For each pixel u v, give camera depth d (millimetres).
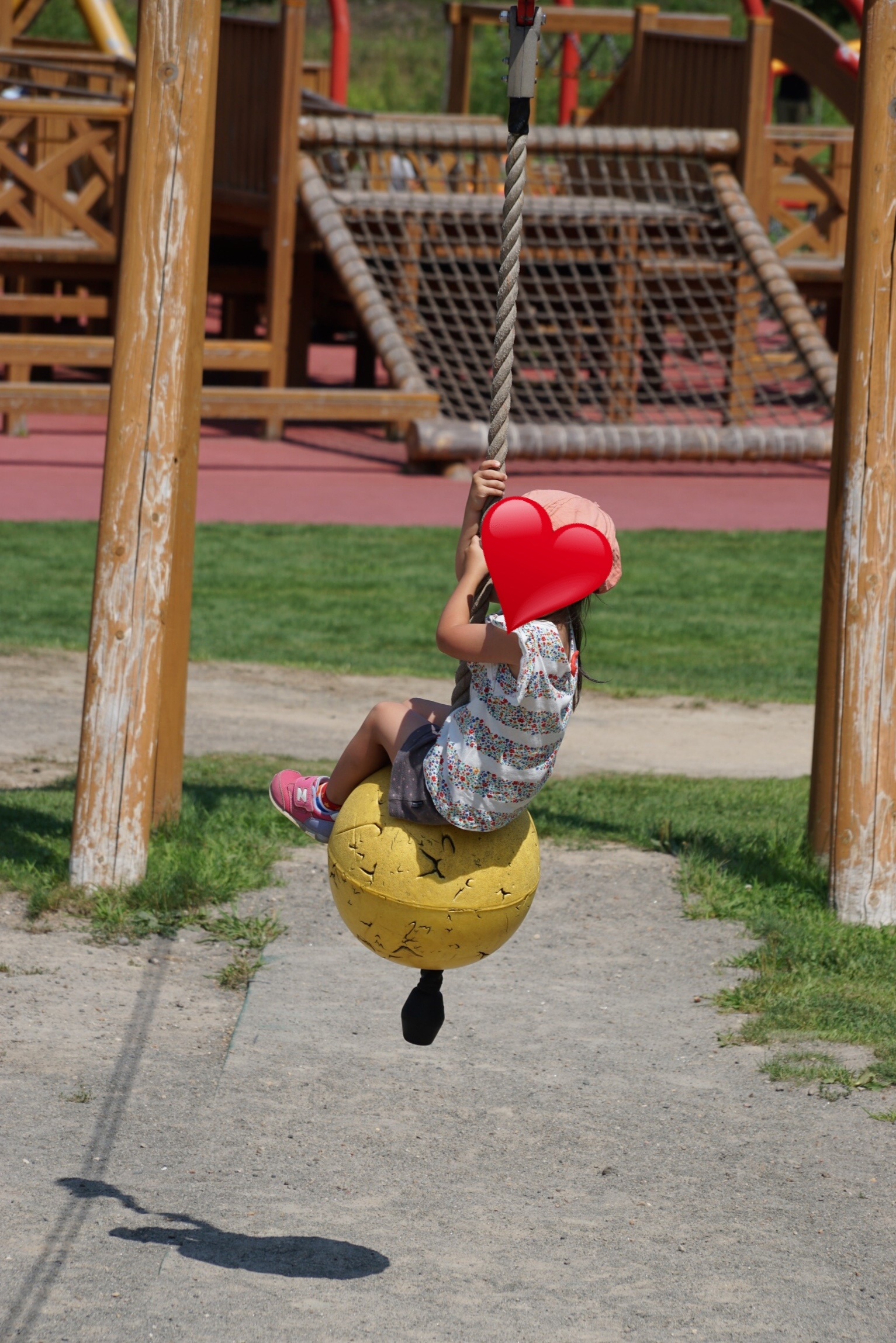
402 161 66312
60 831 19641
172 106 16719
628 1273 10617
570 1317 10039
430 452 55250
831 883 18234
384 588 39375
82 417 63906
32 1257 10359
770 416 62625
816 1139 12789
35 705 27000
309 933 17078
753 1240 11148
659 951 17062
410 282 61594
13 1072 13156
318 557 42375
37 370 68938
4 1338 9445
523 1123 12906
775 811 22500
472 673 9539
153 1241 10680
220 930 16859
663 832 20797
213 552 42344
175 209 16719
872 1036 14797
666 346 67062
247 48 60750
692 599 40219
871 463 17828
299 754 24875
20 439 57656
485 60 150125
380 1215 11266
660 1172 12141
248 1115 12750
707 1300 10312
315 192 58844
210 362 58281
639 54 70750
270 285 59031
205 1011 14859
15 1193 11195
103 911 16891
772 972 16359
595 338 70812
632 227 63094
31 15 80000
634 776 24922
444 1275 10492
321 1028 14602
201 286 18547
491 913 9727
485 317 68312
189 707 28047
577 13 79500
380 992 15602
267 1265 10461
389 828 9727
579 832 21000
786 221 71375
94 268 59250
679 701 30875
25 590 36250
